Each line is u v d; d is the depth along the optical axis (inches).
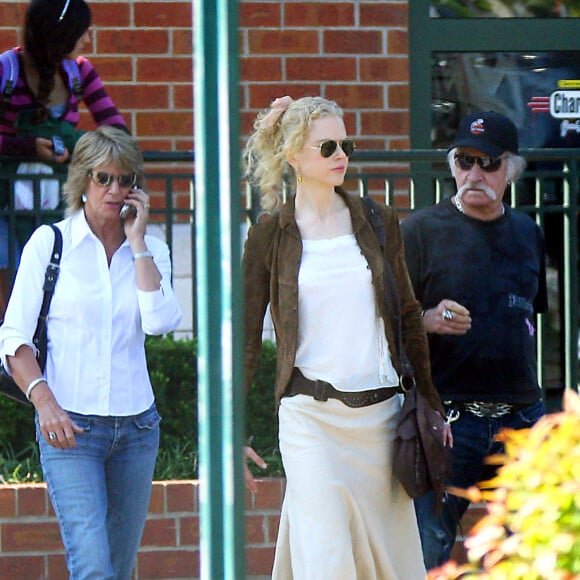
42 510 799.1
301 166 633.0
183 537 812.6
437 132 1120.2
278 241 634.2
